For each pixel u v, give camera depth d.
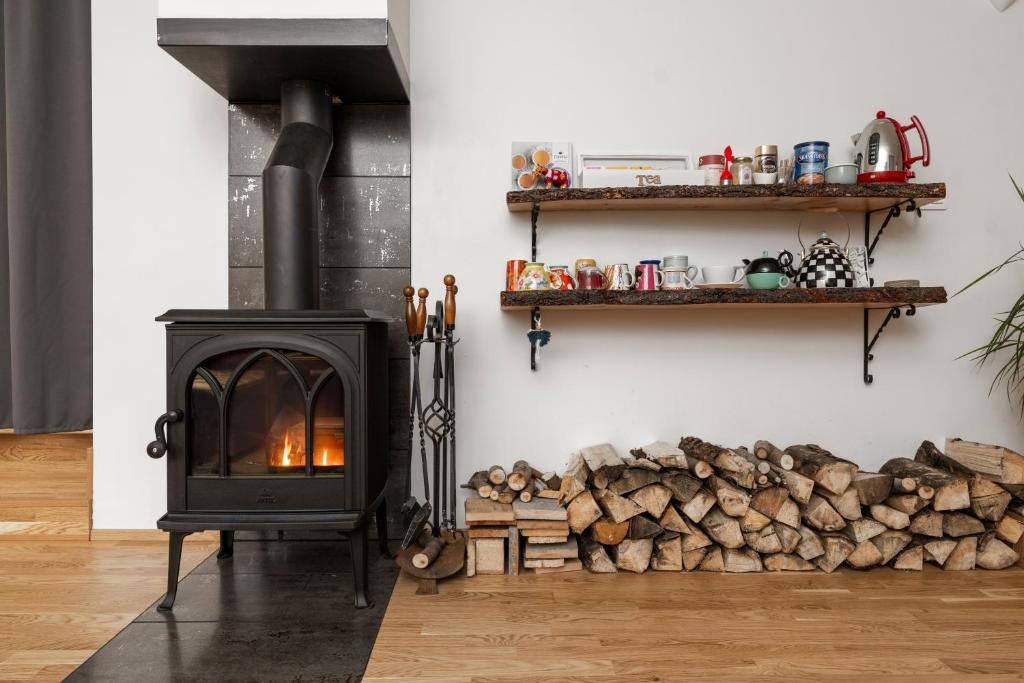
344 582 1.78
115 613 1.57
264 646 1.41
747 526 1.89
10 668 1.31
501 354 2.17
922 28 2.19
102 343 2.13
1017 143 2.20
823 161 1.98
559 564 1.88
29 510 2.18
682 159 2.16
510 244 2.17
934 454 2.07
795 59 2.19
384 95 2.08
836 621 1.55
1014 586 1.78
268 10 1.73
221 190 2.15
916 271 2.20
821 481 1.87
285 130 1.93
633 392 2.19
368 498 1.66
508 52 2.17
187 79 2.15
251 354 1.62
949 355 2.21
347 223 2.15
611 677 1.29
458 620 1.55
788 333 2.20
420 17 2.15
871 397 2.21
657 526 1.89
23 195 2.09
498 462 2.18
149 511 2.15
